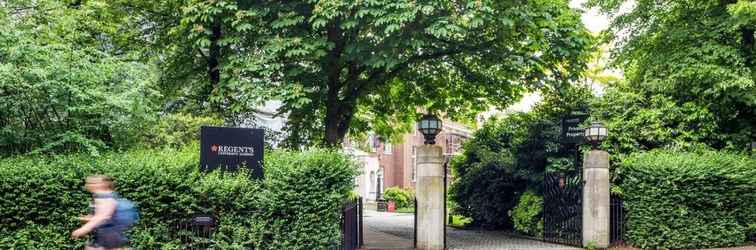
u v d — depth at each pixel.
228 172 12.42
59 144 12.58
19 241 11.25
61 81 12.55
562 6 16.64
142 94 13.90
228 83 15.29
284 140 20.17
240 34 15.30
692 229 15.75
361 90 18.28
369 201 47.50
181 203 11.95
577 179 16.55
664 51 18.06
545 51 16.53
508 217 21.09
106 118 13.20
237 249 12.20
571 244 16.55
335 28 15.91
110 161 11.91
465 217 23.28
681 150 17.08
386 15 13.83
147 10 18.17
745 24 16.12
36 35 13.68
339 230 13.16
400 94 21.17
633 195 15.91
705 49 16.52
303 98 14.88
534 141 19.41
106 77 13.30
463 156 22.94
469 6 13.95
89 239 11.44
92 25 16.14
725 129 18.41
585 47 16.80
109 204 9.18
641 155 16.02
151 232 11.84
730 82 15.69
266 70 14.92
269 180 12.50
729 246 16.09
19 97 12.54
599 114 18.12
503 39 16.61
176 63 18.19
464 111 22.23
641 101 18.06
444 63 19.55
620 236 16.27
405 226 24.25
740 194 16.14
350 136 23.83
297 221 12.62
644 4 18.64
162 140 15.36
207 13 14.71
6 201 11.20
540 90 18.78
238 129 12.54
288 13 15.11
